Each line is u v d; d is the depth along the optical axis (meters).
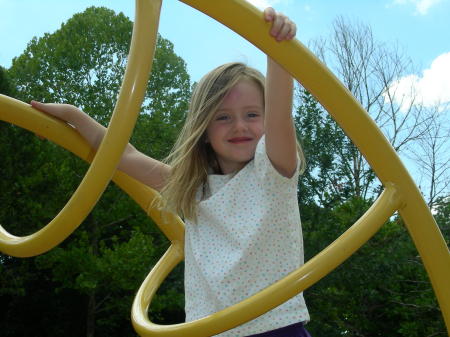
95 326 10.04
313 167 7.06
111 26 10.79
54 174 8.55
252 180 1.37
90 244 9.47
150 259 8.08
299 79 1.16
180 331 1.11
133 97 1.07
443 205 7.55
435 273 1.26
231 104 1.41
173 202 1.50
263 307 1.06
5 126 8.21
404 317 6.61
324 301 6.30
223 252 1.35
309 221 6.68
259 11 1.11
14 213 8.41
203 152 1.52
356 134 1.19
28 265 9.38
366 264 5.96
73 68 10.44
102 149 1.07
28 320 10.55
